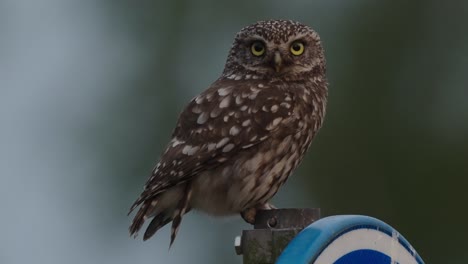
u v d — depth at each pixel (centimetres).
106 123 1574
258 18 1634
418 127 1662
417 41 1686
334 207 1620
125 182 1559
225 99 999
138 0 1634
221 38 1628
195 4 1631
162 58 1616
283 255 689
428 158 1661
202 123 988
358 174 1627
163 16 1630
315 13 1662
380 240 717
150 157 1564
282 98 998
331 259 693
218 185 980
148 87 1597
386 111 1655
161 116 1581
